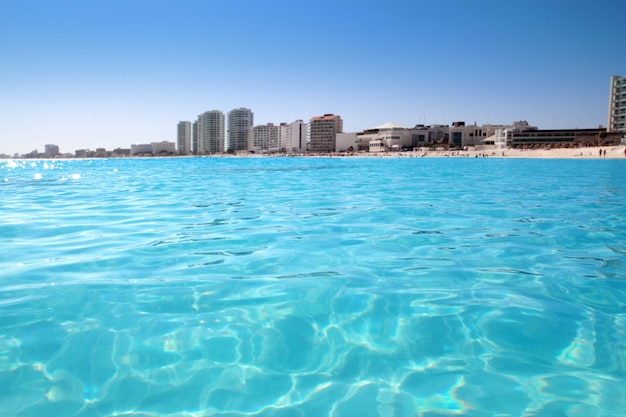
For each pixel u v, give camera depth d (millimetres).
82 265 5938
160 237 7836
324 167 46875
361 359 3471
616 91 109312
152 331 3898
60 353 3498
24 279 5293
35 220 9820
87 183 23469
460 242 7469
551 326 4039
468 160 64438
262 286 5090
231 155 180500
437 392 3029
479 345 3688
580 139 112125
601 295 4844
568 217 10156
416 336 3844
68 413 2779
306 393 3018
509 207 11953
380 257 6441
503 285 5184
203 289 4969
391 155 107812
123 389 3035
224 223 9367
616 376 3211
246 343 3709
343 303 4582
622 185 19062
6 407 2830
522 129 120562
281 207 12102
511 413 2797
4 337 3752
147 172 38812
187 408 2842
